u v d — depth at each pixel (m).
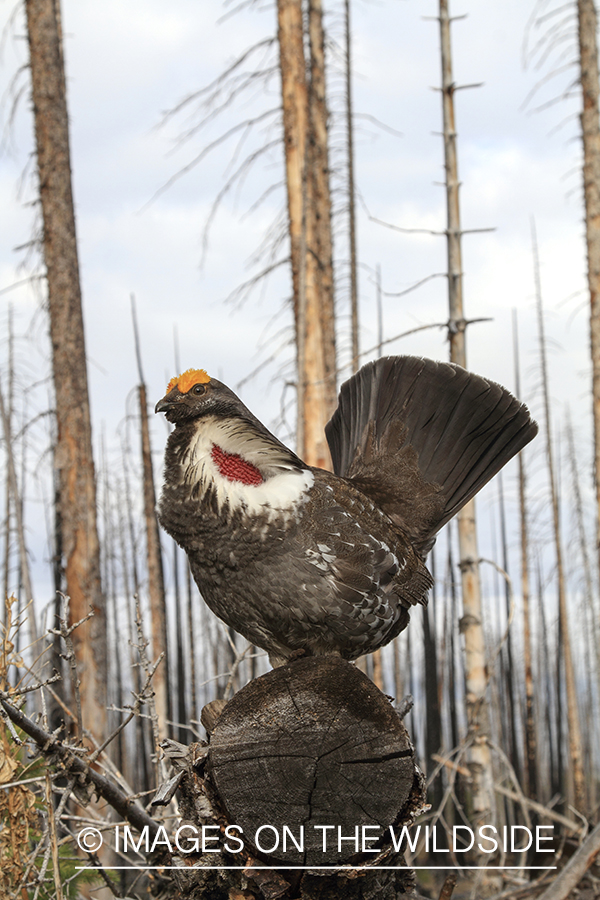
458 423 4.87
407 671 18.89
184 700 14.73
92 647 9.31
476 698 7.96
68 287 9.76
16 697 3.45
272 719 3.11
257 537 3.65
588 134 11.54
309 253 9.54
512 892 6.49
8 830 3.55
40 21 9.85
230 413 3.81
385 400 4.97
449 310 7.80
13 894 3.53
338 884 3.22
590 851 5.58
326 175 12.19
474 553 8.08
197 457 3.75
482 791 7.90
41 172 9.81
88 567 9.48
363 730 3.10
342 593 3.73
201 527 3.72
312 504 3.73
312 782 3.09
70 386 9.69
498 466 4.89
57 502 10.54
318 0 12.26
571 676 16.33
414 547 4.75
